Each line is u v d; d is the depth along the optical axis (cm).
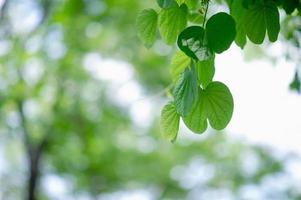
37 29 1362
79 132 1587
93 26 1420
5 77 1380
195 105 233
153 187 2234
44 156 1600
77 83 1491
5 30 1323
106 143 1758
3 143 1850
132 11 1422
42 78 1417
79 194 1911
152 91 1658
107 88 1603
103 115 1653
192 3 256
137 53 1535
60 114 1484
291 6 266
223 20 227
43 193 1895
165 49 1446
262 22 242
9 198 2078
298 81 427
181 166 2208
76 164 1769
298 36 406
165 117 240
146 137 2016
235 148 2294
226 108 231
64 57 1439
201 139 2220
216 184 2323
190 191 2286
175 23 246
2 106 1413
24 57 1353
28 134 1491
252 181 2325
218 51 226
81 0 1266
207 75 232
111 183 1938
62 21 1304
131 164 2012
